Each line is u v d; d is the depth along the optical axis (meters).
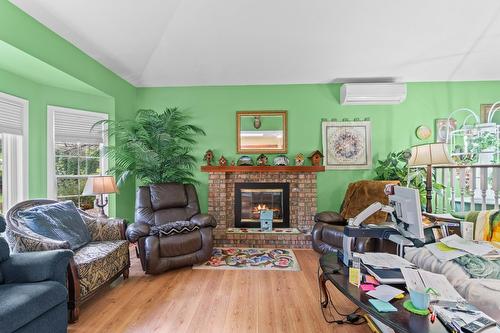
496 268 1.86
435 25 3.38
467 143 4.22
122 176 4.06
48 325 1.84
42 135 3.53
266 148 4.63
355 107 4.56
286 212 4.62
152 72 4.28
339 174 4.58
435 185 3.57
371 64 4.07
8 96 3.07
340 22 3.35
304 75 4.36
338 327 2.15
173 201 3.94
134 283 2.96
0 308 1.55
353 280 1.67
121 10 2.90
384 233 1.95
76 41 3.16
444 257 2.03
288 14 3.26
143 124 4.38
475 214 2.43
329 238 3.52
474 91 4.47
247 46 3.76
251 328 2.14
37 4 2.53
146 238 3.15
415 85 4.52
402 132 4.54
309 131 4.61
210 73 4.33
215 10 3.22
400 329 1.22
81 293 2.27
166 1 3.00
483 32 3.47
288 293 2.71
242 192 4.69
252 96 4.64
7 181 3.20
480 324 1.20
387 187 2.08
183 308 2.43
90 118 3.96
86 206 4.05
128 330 2.11
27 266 1.94
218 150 4.66
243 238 4.29
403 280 1.62
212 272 3.25
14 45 2.44
